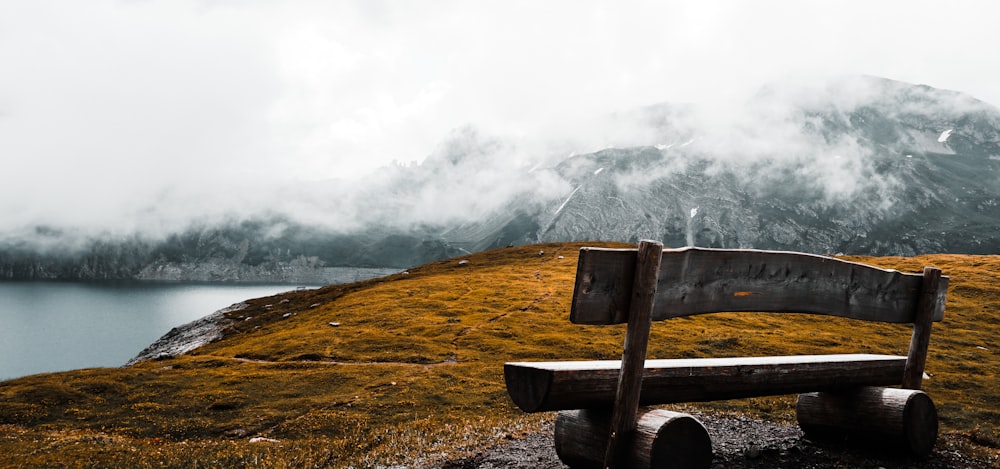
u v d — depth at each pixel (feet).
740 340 138.31
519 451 40.60
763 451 36.50
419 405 89.81
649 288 22.80
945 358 127.13
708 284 25.34
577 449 27.12
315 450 57.47
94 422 91.35
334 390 106.63
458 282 257.55
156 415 94.22
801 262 28.96
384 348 145.79
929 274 36.63
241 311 304.91
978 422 62.13
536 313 186.91
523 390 24.62
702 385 28.04
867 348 136.36
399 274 350.43
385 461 44.65
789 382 31.83
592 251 21.67
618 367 25.50
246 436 80.69
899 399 34.12
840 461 34.55
